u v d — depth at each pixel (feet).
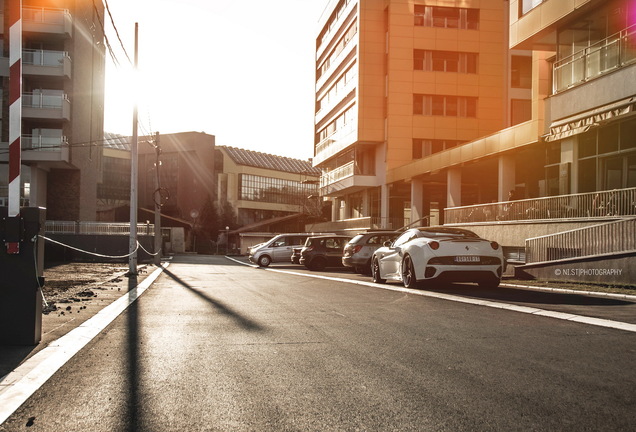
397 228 136.15
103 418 11.81
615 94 54.85
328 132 177.37
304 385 14.26
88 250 112.88
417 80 136.77
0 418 11.85
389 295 36.40
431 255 38.45
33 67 129.70
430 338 20.34
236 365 16.53
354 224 151.02
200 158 366.43
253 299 35.35
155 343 20.17
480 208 80.94
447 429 10.93
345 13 156.15
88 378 15.16
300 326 23.63
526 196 97.30
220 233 317.63
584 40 61.31
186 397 13.30
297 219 338.34
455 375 15.02
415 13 137.39
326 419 11.64
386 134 137.80
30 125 133.69
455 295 35.01
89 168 155.12
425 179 119.96
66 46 135.33
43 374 15.56
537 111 74.74
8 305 19.61
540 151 81.66
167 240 250.78
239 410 12.28
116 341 20.65
